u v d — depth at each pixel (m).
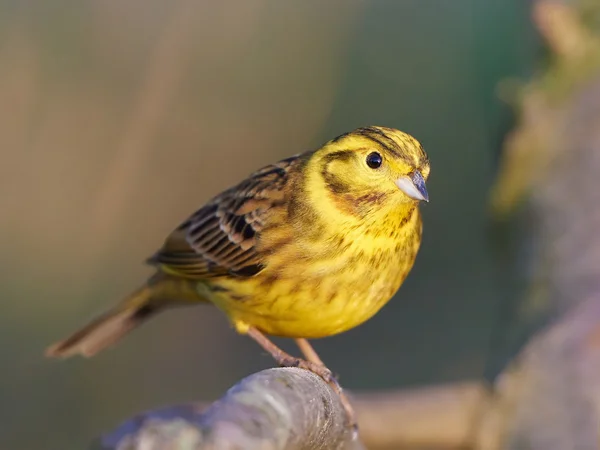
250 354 14.70
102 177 14.09
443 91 15.62
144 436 4.18
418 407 8.53
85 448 12.99
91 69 14.09
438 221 15.25
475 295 14.88
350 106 15.55
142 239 14.16
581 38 10.59
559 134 9.96
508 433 7.59
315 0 15.66
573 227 9.05
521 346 8.23
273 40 15.13
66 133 13.97
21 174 13.88
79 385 13.56
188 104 14.47
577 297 8.32
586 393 7.33
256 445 4.41
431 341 14.60
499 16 12.40
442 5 15.88
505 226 9.87
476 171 15.30
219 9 14.71
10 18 13.91
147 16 14.45
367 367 14.16
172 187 14.32
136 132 14.20
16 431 12.98
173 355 14.55
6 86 13.81
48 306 13.74
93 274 13.97
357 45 15.68
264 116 14.94
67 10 14.12
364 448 7.67
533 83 10.59
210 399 13.82
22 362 13.42
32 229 13.86
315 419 5.38
